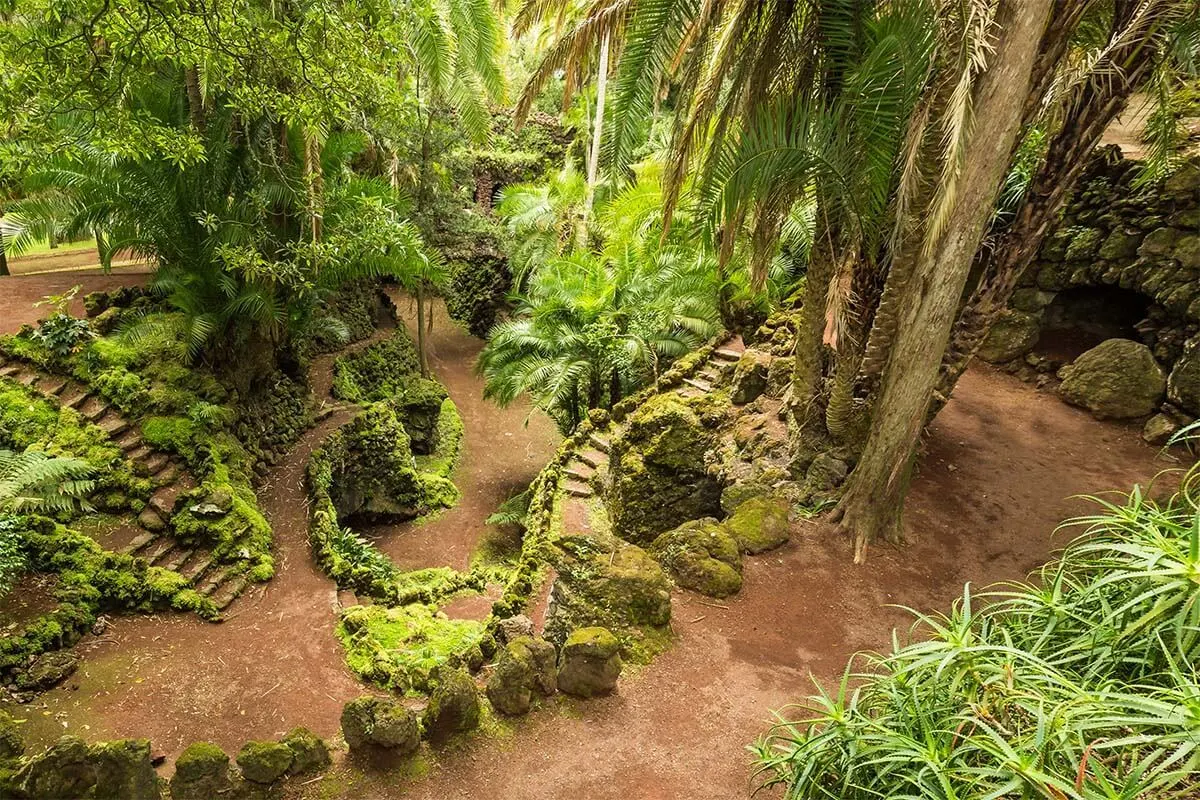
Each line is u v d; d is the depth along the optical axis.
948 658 2.28
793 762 2.80
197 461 8.39
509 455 15.75
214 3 4.43
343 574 8.17
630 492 9.46
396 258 10.80
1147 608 2.30
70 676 5.89
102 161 7.97
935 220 4.61
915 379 5.94
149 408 8.48
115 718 5.52
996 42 4.85
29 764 3.27
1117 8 5.76
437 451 15.02
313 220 8.75
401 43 5.74
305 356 13.22
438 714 4.09
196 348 9.34
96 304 9.78
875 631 5.49
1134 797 1.68
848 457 7.14
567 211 16.83
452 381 18.39
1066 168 6.04
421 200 15.96
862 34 5.33
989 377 9.92
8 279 11.55
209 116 8.47
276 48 4.89
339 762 3.97
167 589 6.99
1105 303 9.36
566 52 6.72
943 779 1.99
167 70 8.02
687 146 5.79
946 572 6.25
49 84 4.30
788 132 5.54
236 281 9.23
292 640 6.89
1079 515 6.91
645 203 12.36
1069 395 9.03
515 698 4.37
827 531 6.74
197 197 8.77
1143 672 2.28
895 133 5.28
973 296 6.84
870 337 6.38
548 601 6.68
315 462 10.33
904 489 6.55
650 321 11.66
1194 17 5.29
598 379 12.41
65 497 7.19
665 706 4.59
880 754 2.44
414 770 3.94
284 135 8.89
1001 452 8.09
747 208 5.92
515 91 21.70
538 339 12.24
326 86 5.14
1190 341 7.98
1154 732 2.02
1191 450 7.70
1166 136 6.74
